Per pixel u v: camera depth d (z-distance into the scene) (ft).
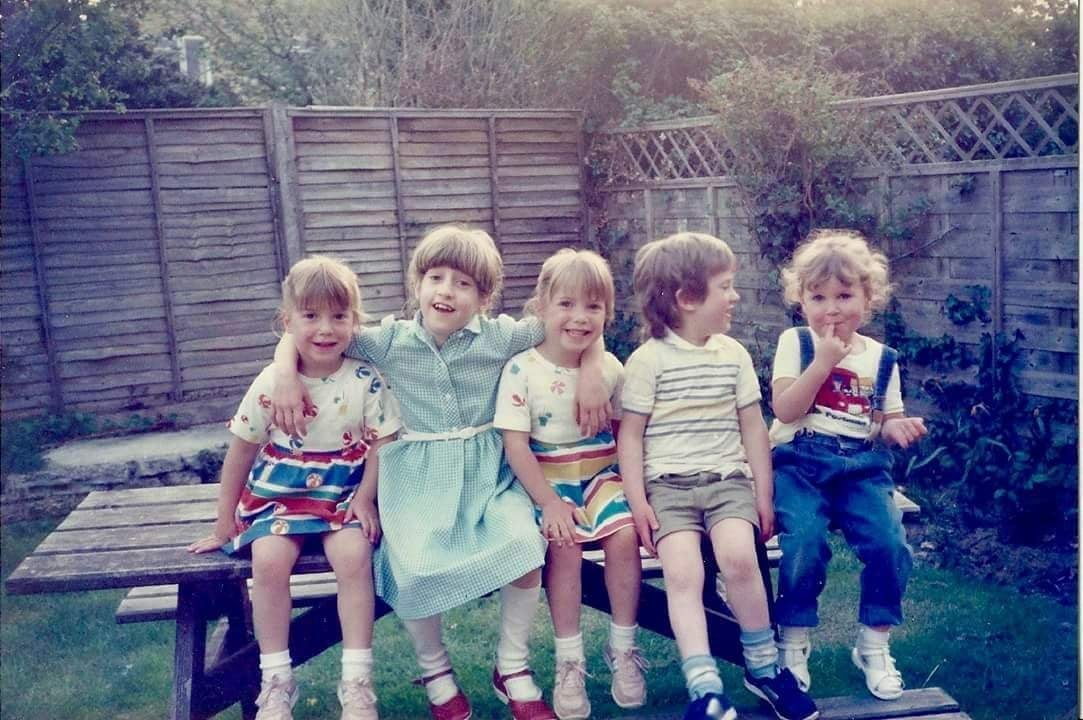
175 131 21.47
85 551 8.41
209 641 11.48
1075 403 14.71
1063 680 10.85
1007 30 21.75
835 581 14.12
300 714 10.89
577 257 8.55
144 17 26.50
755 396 8.91
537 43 27.07
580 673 8.32
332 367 8.53
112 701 11.53
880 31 22.74
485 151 24.72
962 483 15.60
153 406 21.80
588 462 8.72
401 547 8.05
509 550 7.93
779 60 22.99
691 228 23.04
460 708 8.43
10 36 18.92
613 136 25.14
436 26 28.37
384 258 23.80
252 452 8.42
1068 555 13.87
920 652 11.61
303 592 10.61
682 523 8.21
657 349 8.77
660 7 25.07
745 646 8.18
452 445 8.59
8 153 19.07
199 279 21.98
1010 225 15.72
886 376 8.95
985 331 16.33
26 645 13.12
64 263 20.79
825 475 8.72
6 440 19.72
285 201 22.45
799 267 8.98
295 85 35.96
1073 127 15.06
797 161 19.35
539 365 8.68
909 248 17.60
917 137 17.35
